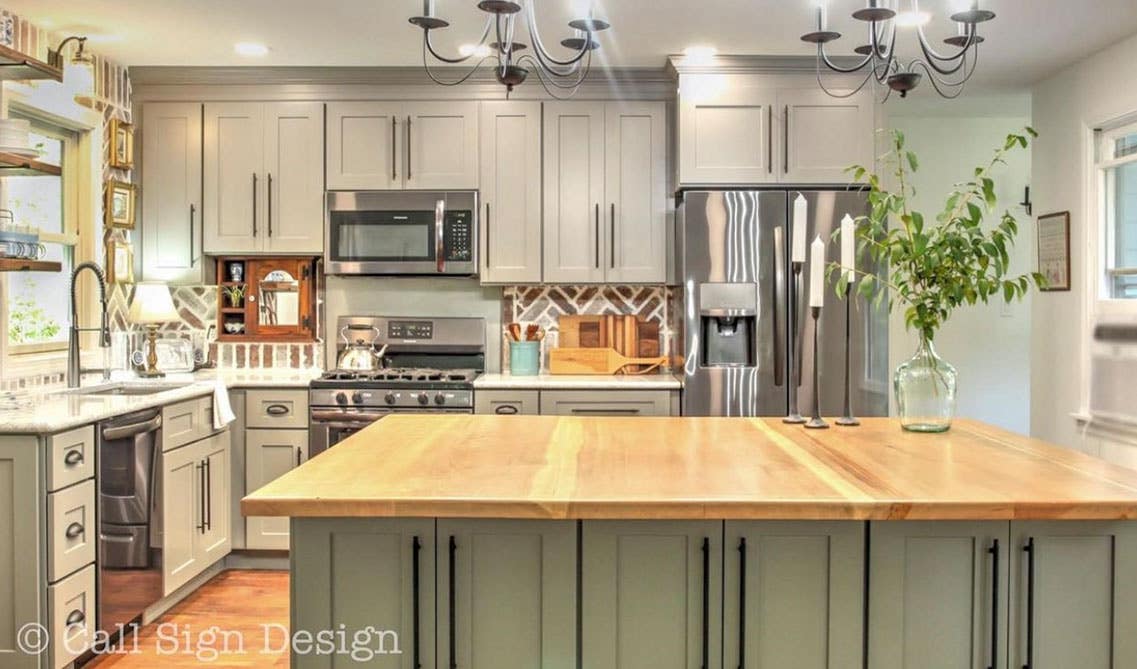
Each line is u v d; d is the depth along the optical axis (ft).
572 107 15.34
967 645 6.55
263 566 14.76
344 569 6.58
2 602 9.37
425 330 16.38
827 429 9.32
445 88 15.35
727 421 9.95
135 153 15.49
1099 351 14.49
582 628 6.58
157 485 11.75
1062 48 13.94
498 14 7.67
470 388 14.43
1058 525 6.52
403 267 15.43
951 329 19.74
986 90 16.69
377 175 15.42
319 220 15.46
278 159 15.44
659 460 7.62
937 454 7.90
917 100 17.42
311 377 15.08
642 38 13.41
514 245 15.42
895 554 6.54
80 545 10.00
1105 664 6.54
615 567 6.57
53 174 11.17
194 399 12.86
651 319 16.51
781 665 6.59
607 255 15.35
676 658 6.59
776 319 14.33
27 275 13.16
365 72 15.20
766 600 6.57
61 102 13.32
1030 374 17.94
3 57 10.38
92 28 12.92
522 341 15.88
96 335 14.30
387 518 6.57
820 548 6.56
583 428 9.44
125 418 10.91
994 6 11.88
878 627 6.55
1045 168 16.03
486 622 6.60
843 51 14.12
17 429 9.24
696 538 6.56
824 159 14.61
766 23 12.68
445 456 7.80
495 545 6.58
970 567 6.54
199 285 16.01
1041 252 16.26
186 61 14.82
